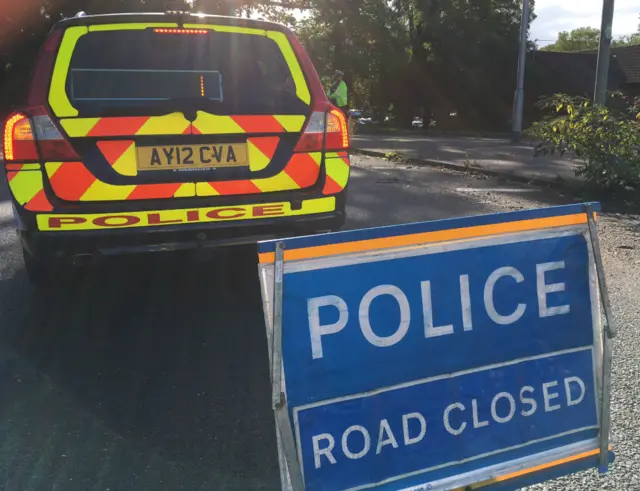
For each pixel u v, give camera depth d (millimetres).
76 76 3670
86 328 3963
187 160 3652
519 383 2133
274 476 2500
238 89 4008
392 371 1978
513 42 36125
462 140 22625
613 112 8609
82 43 3709
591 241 2211
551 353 2174
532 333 2150
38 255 3561
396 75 38469
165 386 3225
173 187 3639
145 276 5023
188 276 5039
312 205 3887
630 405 3041
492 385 2098
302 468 1882
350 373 1932
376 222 6711
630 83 36938
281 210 3822
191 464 2568
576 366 2209
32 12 30359
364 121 41312
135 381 3271
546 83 37312
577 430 2207
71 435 2756
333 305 1910
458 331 2055
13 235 6152
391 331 1976
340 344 1920
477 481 2064
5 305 4312
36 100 3488
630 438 2770
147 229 3588
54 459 2578
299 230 3875
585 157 8602
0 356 3535
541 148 9359
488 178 10445
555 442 2176
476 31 35156
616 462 2604
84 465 2543
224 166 3723
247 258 5352
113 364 3467
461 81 37156
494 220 2086
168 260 5316
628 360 3510
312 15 38625
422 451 2012
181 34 3879
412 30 37875
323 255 1894
